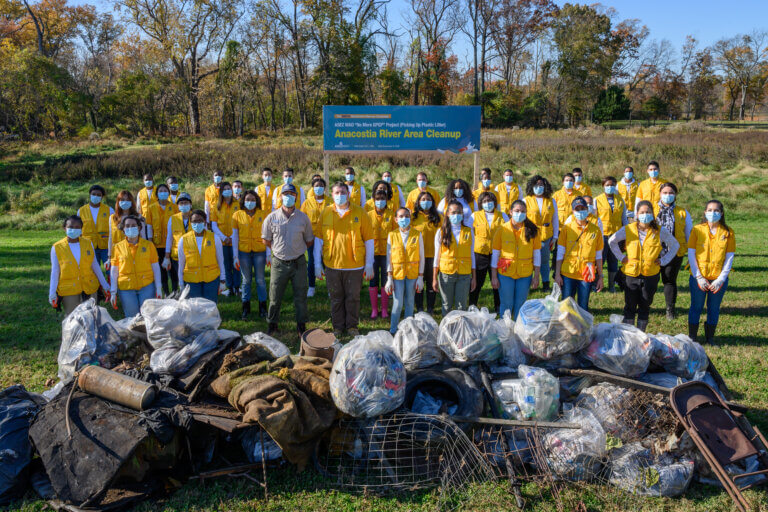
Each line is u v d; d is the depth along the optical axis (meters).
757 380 5.23
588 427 3.89
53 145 35.62
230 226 8.71
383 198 7.77
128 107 48.22
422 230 7.57
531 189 8.81
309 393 4.01
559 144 28.06
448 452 3.92
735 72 80.56
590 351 4.60
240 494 3.73
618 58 78.81
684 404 3.79
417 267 6.72
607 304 8.10
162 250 8.72
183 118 56.06
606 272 10.48
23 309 8.06
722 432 3.66
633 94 83.31
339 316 6.99
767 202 17.22
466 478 3.81
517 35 69.12
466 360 4.45
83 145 35.28
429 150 10.54
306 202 8.50
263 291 7.71
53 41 63.75
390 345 4.57
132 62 58.72
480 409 4.08
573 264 6.68
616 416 4.14
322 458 4.09
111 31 62.59
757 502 3.51
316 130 50.78
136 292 6.34
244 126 59.69
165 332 4.46
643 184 9.27
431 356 4.54
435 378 4.30
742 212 16.45
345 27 53.62
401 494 3.76
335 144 10.37
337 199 6.69
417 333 4.58
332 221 6.79
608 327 4.69
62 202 19.22
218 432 4.11
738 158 23.36
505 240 6.61
